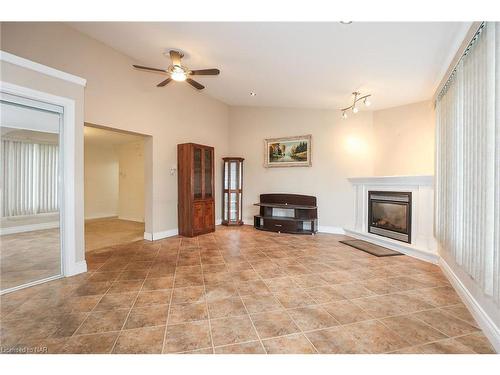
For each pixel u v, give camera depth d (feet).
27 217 8.91
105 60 12.41
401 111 15.58
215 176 20.30
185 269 10.37
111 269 10.36
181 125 17.10
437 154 10.97
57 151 9.37
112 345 5.50
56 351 5.30
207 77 14.61
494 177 5.64
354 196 16.84
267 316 6.77
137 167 23.18
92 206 25.26
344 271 10.21
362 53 9.93
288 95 16.40
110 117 12.71
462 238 7.64
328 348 5.47
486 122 5.97
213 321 6.51
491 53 5.74
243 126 21.02
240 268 10.52
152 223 15.33
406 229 13.00
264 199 19.89
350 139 17.37
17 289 8.33
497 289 5.34
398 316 6.81
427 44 8.80
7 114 8.25
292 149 19.02
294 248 13.66
